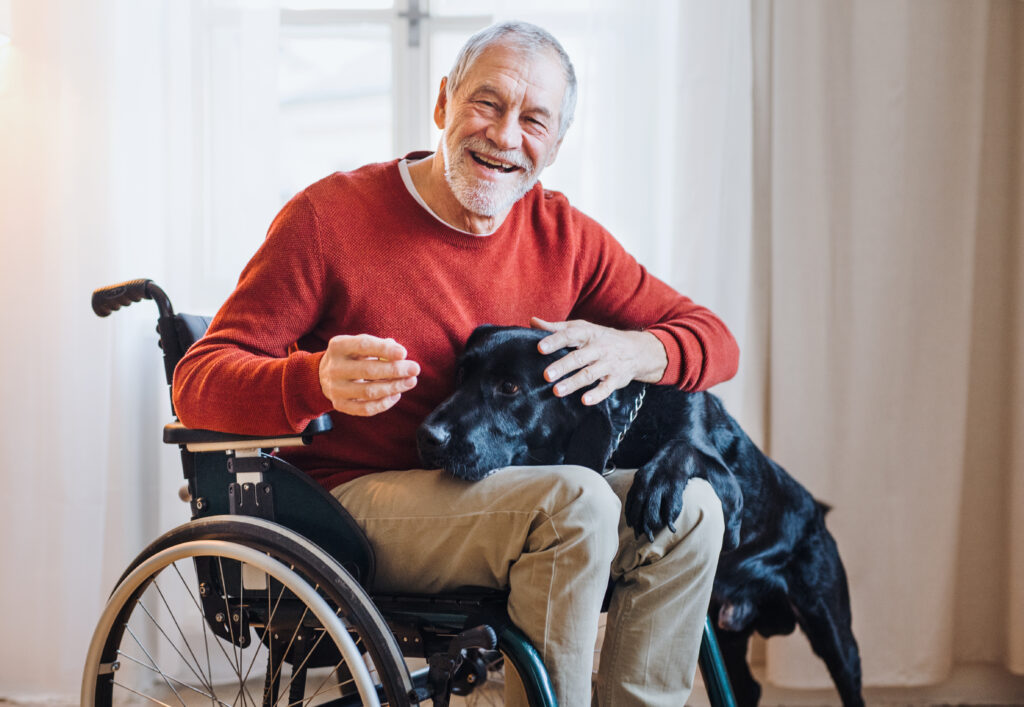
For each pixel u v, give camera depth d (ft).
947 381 6.88
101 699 3.82
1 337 6.68
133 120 6.71
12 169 6.68
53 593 6.66
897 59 6.86
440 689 3.32
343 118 7.50
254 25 6.75
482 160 3.90
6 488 6.67
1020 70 7.06
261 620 3.73
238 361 3.48
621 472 4.20
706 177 6.68
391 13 7.27
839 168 6.97
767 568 5.22
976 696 7.11
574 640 3.38
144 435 6.85
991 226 7.16
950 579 6.84
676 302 4.77
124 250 6.72
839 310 6.97
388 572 3.70
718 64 6.66
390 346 3.10
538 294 4.38
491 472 3.61
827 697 6.83
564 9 6.76
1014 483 6.88
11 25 6.63
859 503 6.89
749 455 5.02
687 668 3.91
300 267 3.77
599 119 6.76
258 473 3.60
